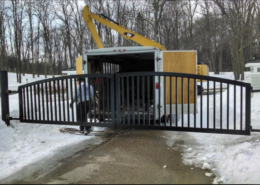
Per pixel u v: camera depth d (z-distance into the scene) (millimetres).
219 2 24203
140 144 4645
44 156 4062
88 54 6547
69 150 4379
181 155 3904
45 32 31641
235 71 25969
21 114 5598
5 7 30500
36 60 42656
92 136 5488
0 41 34156
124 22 26125
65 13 28609
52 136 5461
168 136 5305
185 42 32656
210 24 32375
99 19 9266
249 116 4070
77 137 5375
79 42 28672
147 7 24766
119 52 6379
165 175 3123
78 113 5875
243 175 2996
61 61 40875
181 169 3307
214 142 4664
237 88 11445
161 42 29891
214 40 36594
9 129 5289
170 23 30031
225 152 3938
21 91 5582
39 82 5309
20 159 3941
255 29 23547
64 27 29578
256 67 9852
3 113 5625
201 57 49438
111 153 4125
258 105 7562
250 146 4055
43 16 31016
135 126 4684
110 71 9023
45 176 3232
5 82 5625
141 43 9000
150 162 3623
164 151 4148
